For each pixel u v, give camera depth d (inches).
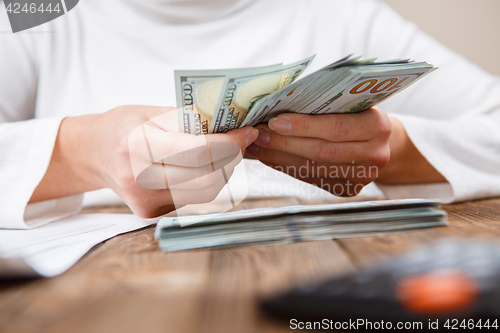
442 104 49.8
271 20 52.6
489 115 43.6
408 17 78.6
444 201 30.2
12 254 14.1
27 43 47.6
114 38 48.7
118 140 20.9
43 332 8.7
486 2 77.0
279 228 18.1
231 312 9.5
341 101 22.2
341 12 55.4
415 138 30.1
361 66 19.5
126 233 21.8
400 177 32.6
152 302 10.6
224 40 50.5
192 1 49.4
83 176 26.6
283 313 8.6
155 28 49.1
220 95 18.4
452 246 13.8
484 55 78.6
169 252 17.2
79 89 47.7
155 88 47.4
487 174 32.1
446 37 78.7
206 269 14.0
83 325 9.1
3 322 9.5
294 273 12.4
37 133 25.6
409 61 20.9
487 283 8.7
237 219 17.8
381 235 18.7
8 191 24.1
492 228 19.4
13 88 46.8
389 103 52.0
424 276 9.7
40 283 12.9
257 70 17.4
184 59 49.1
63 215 28.4
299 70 19.3
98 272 14.1
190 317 9.3
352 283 9.6
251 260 15.0
